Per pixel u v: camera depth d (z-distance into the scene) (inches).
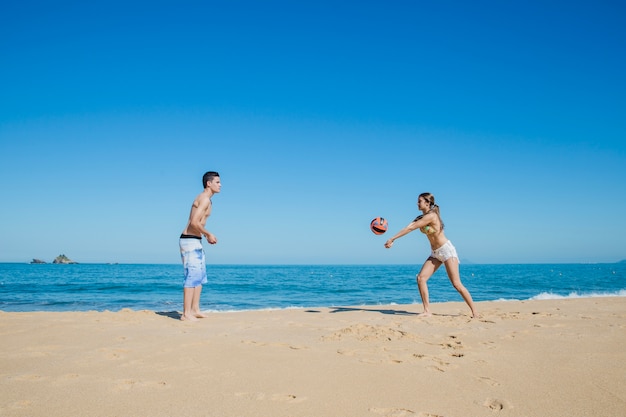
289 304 549.3
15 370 132.8
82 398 108.2
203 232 254.8
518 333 201.3
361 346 170.6
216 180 262.7
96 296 657.6
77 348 163.6
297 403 106.0
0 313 264.1
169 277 1518.2
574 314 278.2
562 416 99.0
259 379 125.2
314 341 181.2
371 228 277.3
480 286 1029.8
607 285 1072.8
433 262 274.8
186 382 121.7
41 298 611.5
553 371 135.7
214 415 97.8
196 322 242.5
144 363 141.9
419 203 271.3
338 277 1647.4
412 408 103.3
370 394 113.0
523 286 1031.0
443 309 330.0
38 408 101.2
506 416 98.7
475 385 121.0
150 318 256.7
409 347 169.2
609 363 146.2
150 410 100.5
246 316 277.7
